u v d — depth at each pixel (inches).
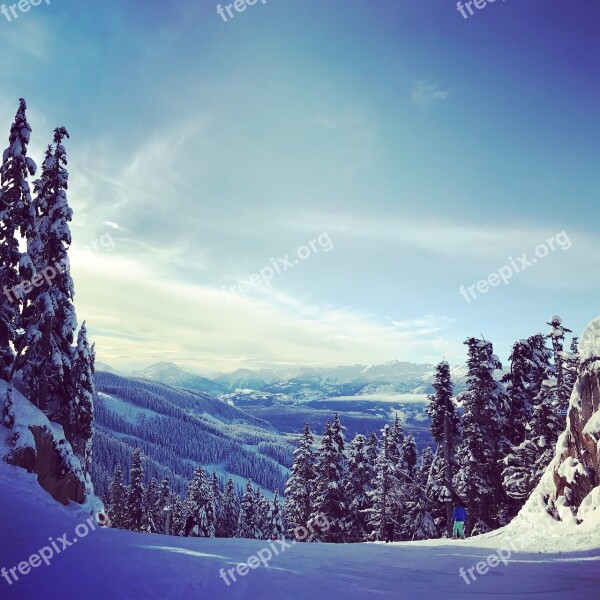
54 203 1087.0
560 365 1369.3
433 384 1649.9
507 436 1552.7
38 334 1029.2
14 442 847.7
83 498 944.3
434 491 1609.3
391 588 409.7
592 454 860.6
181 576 391.5
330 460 1860.2
